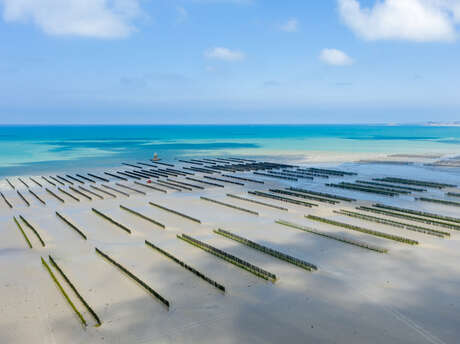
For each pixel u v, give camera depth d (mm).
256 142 174375
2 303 21922
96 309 21156
